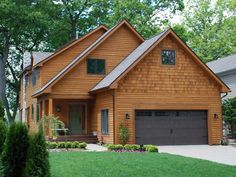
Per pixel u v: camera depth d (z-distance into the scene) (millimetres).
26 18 41531
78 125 28547
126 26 28578
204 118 25469
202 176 12414
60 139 25375
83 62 27078
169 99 24625
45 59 29031
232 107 30281
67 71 26250
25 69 34844
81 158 15617
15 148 9445
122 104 23641
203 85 25469
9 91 52156
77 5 46875
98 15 49375
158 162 14930
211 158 18047
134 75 24016
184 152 20672
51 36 45969
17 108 50375
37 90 29766
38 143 9023
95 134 26734
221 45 54062
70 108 28484
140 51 25578
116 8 43188
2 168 9383
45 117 23719
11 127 9570
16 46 47938
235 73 36688
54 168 12906
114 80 23203
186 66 25203
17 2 42938
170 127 24656
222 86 25719
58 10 46125
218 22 55625
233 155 19234
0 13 41500
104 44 27984
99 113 26219
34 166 8867
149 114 24297
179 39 24828
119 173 12445
